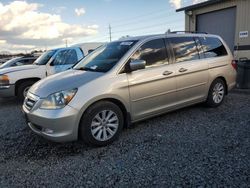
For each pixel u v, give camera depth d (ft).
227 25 35.42
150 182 9.24
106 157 11.47
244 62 24.90
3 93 23.36
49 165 10.99
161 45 15.05
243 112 17.13
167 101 15.08
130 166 10.50
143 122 15.87
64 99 11.59
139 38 14.84
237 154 11.00
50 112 11.55
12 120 18.34
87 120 12.00
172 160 10.78
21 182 9.73
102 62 14.32
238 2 32.71
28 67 24.84
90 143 12.32
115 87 12.72
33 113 12.14
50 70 25.32
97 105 12.25
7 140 14.16
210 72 17.31
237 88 25.61
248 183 8.80
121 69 13.23
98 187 9.14
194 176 9.41
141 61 13.28
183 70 15.52
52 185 9.42
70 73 14.21
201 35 17.57
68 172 10.30
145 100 13.99
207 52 17.48
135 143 12.83
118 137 13.56
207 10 37.35
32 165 11.07
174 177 9.45
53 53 26.99
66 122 11.48
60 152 12.28
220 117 16.26
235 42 33.86
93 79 12.44
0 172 10.57
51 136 11.60
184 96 15.97
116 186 9.13
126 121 13.60
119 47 14.79
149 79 13.92
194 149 11.73
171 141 12.81
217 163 10.28
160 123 15.58
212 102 18.03
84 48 29.22
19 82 24.04
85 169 10.47
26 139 14.20
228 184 8.79
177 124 15.29
